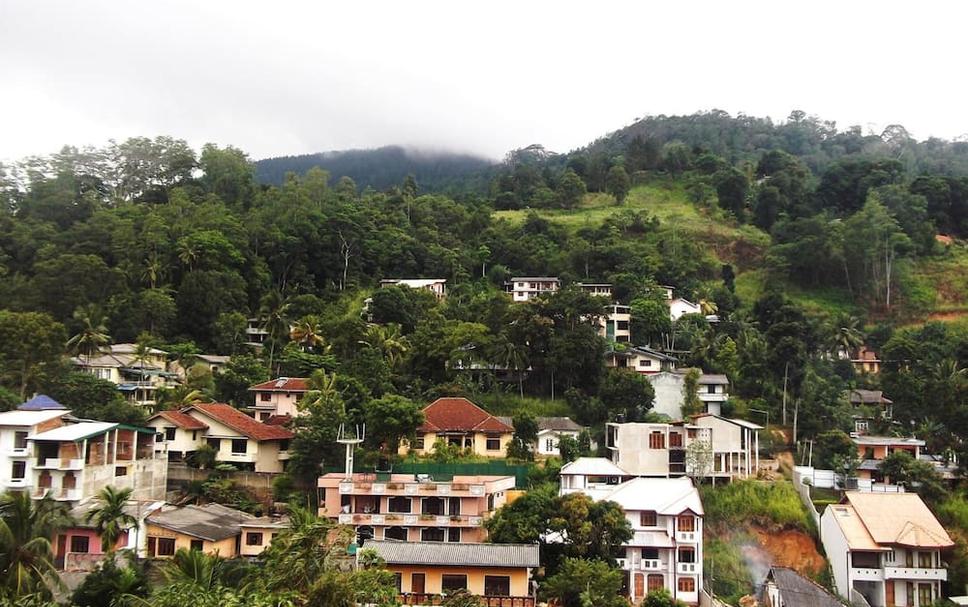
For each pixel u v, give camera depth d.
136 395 90.50
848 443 78.75
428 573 53.41
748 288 142.62
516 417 80.44
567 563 54.50
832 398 90.94
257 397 87.62
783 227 151.25
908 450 81.25
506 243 140.75
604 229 149.12
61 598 50.59
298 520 54.09
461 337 93.06
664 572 60.75
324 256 126.00
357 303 116.56
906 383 92.88
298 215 128.62
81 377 81.88
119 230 113.62
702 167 195.38
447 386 88.38
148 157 147.38
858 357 116.31
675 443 75.25
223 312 107.44
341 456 72.69
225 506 67.38
